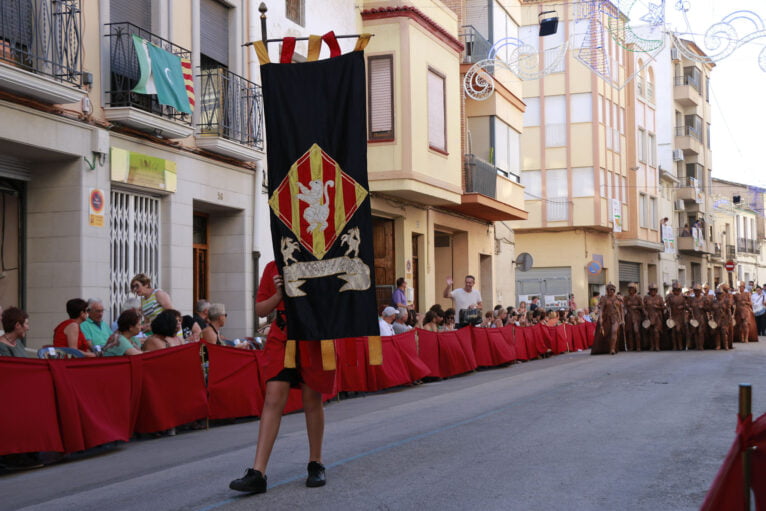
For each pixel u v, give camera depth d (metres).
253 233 17.52
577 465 7.01
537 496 5.91
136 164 14.01
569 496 5.91
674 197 54.28
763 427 3.73
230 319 17.25
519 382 15.05
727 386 13.44
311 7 19.86
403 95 21.33
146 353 9.51
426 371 15.91
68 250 12.89
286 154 6.40
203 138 15.80
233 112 16.72
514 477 6.56
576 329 27.98
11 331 8.88
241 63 17.30
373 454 7.69
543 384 14.38
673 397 11.94
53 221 12.97
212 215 17.36
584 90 40.44
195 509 5.68
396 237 23.17
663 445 7.95
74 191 12.90
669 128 53.09
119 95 13.66
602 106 41.19
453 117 24.16
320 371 6.18
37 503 6.29
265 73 6.50
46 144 12.21
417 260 24.48
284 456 7.72
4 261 12.93
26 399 7.85
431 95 22.80
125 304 12.13
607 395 12.34
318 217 6.29
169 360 9.90
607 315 23.91
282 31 18.72
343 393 14.00
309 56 6.52
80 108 12.91
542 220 40.94
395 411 11.34
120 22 13.40
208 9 16.62
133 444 9.38
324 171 6.33
